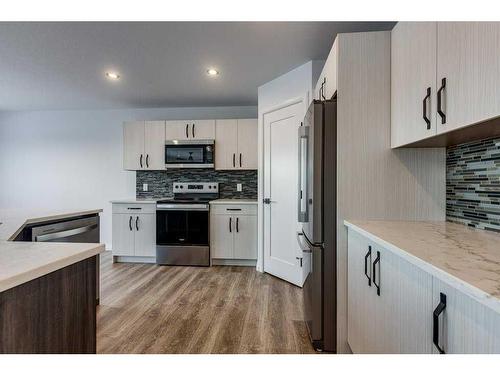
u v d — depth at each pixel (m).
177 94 4.04
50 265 0.93
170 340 2.02
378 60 1.82
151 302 2.68
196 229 3.88
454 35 1.15
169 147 4.21
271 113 3.49
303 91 3.04
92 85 3.68
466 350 0.73
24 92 3.95
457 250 1.03
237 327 2.21
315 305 1.88
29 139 4.94
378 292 1.32
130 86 3.71
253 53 2.79
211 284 3.16
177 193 4.56
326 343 1.88
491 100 0.96
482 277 0.73
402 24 1.63
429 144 1.68
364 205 1.83
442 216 1.80
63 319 1.04
